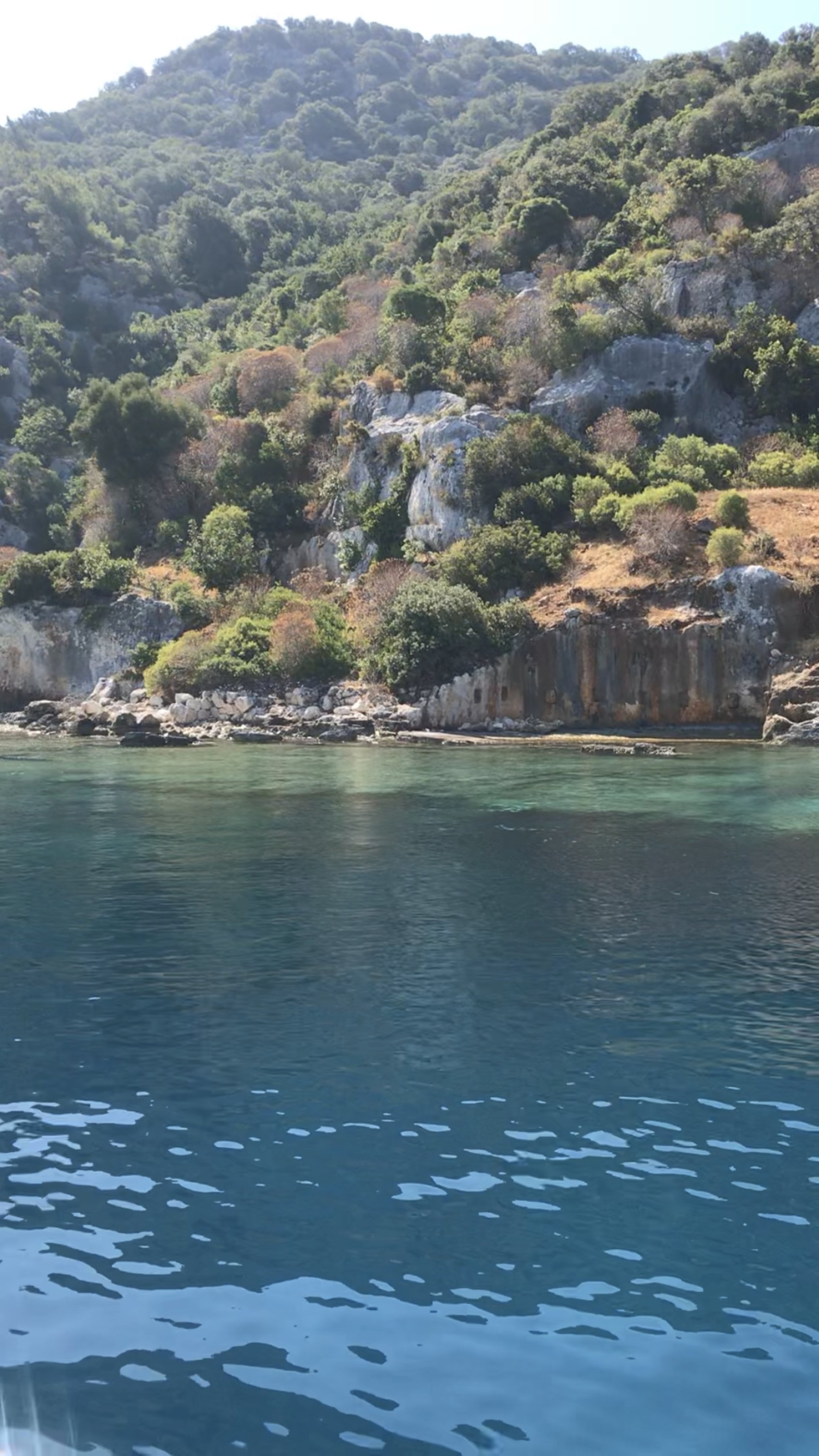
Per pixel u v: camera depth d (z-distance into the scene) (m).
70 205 160.38
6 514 109.12
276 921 19.20
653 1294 8.43
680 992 15.45
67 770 41.31
